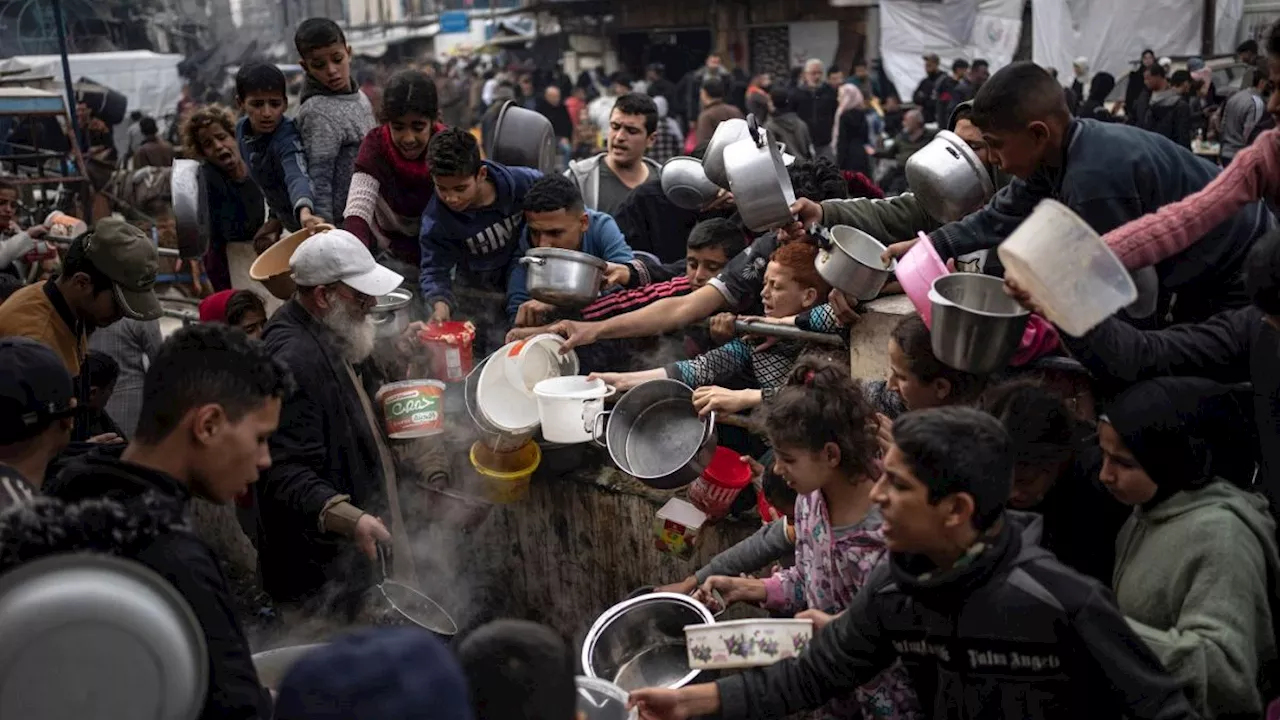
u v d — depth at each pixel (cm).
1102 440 251
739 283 395
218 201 607
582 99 2258
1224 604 234
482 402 389
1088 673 217
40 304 405
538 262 400
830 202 382
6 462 280
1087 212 290
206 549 232
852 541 272
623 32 2766
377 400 396
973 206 359
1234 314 270
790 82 2073
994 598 219
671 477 354
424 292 457
